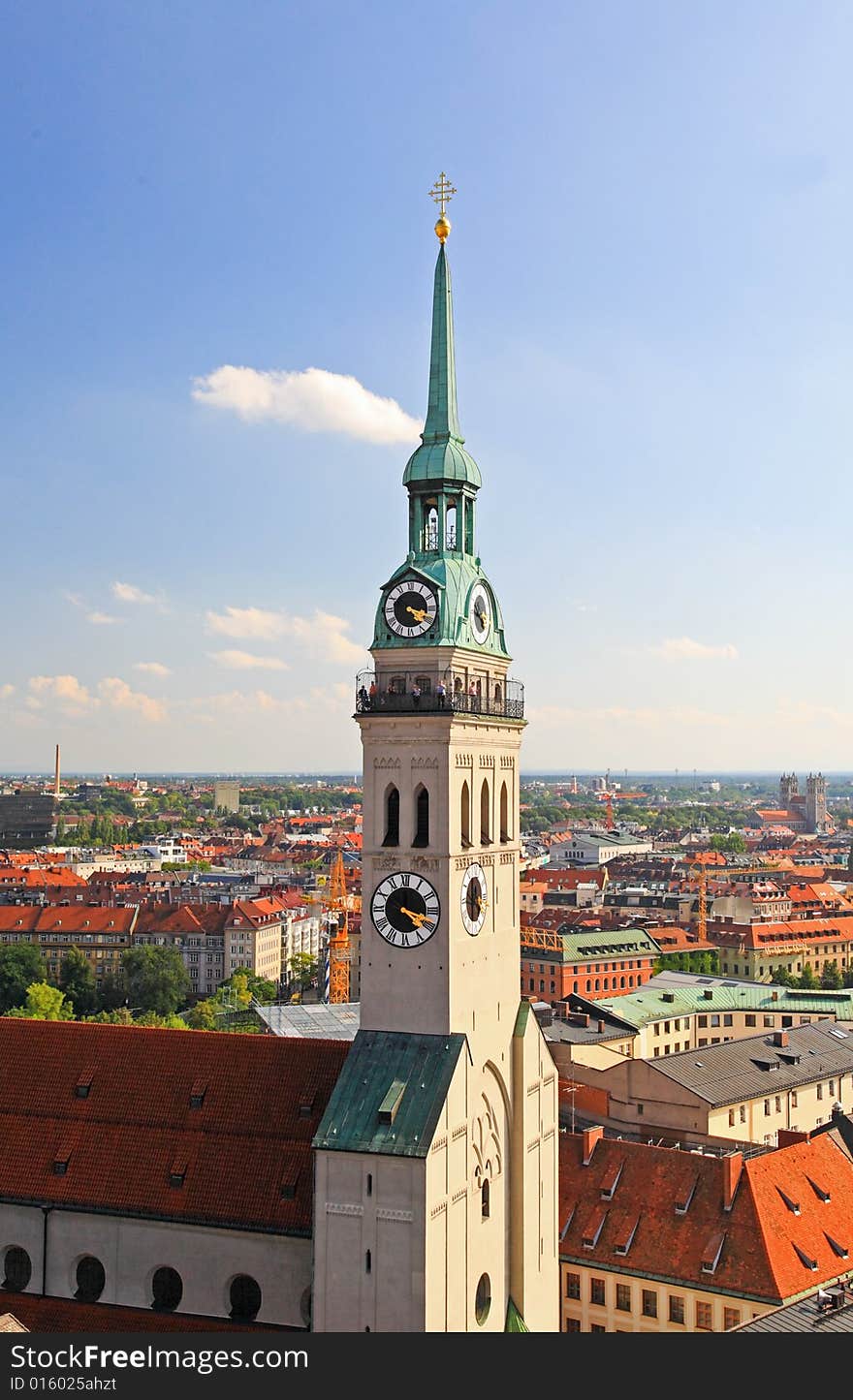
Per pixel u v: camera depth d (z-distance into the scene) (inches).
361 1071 2546.8
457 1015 2561.5
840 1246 3447.3
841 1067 5280.5
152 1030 2871.6
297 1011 6855.3
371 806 2615.7
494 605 2827.3
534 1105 2908.5
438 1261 2410.2
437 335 2807.6
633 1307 3432.6
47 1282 2642.7
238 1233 2519.7
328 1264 2425.0
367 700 2610.7
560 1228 3590.1
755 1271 3265.3
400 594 2613.2
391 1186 2388.0
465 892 2613.2
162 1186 2603.3
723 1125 4643.2
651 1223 3491.6
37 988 7421.3
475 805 2684.5
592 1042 5782.5
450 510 2755.9
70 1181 2655.0
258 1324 2500.0
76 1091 2797.7
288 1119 2630.4
